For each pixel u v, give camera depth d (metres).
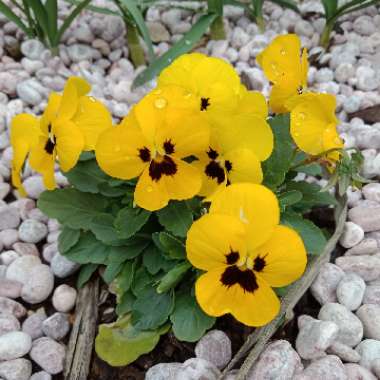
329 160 0.22
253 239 0.18
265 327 0.22
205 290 0.19
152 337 0.23
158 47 0.38
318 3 0.39
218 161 0.21
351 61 0.35
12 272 0.26
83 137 0.20
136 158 0.20
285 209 0.23
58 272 0.26
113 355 0.23
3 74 0.35
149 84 0.35
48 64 0.36
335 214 0.26
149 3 0.36
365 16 0.38
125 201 0.23
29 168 0.31
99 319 0.25
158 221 0.24
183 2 0.40
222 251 0.18
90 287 0.25
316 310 0.24
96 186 0.24
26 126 0.23
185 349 0.23
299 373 0.21
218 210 0.18
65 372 0.23
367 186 0.29
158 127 0.19
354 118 0.32
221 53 0.37
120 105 0.34
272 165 0.22
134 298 0.23
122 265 0.24
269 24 0.39
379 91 0.34
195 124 0.19
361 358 0.22
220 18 0.36
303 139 0.21
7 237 0.28
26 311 0.25
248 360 0.21
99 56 0.37
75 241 0.24
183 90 0.19
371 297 0.24
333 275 0.24
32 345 0.24
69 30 0.38
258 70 0.35
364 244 0.26
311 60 0.36
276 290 0.23
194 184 0.20
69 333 0.24
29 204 0.29
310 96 0.21
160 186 0.20
